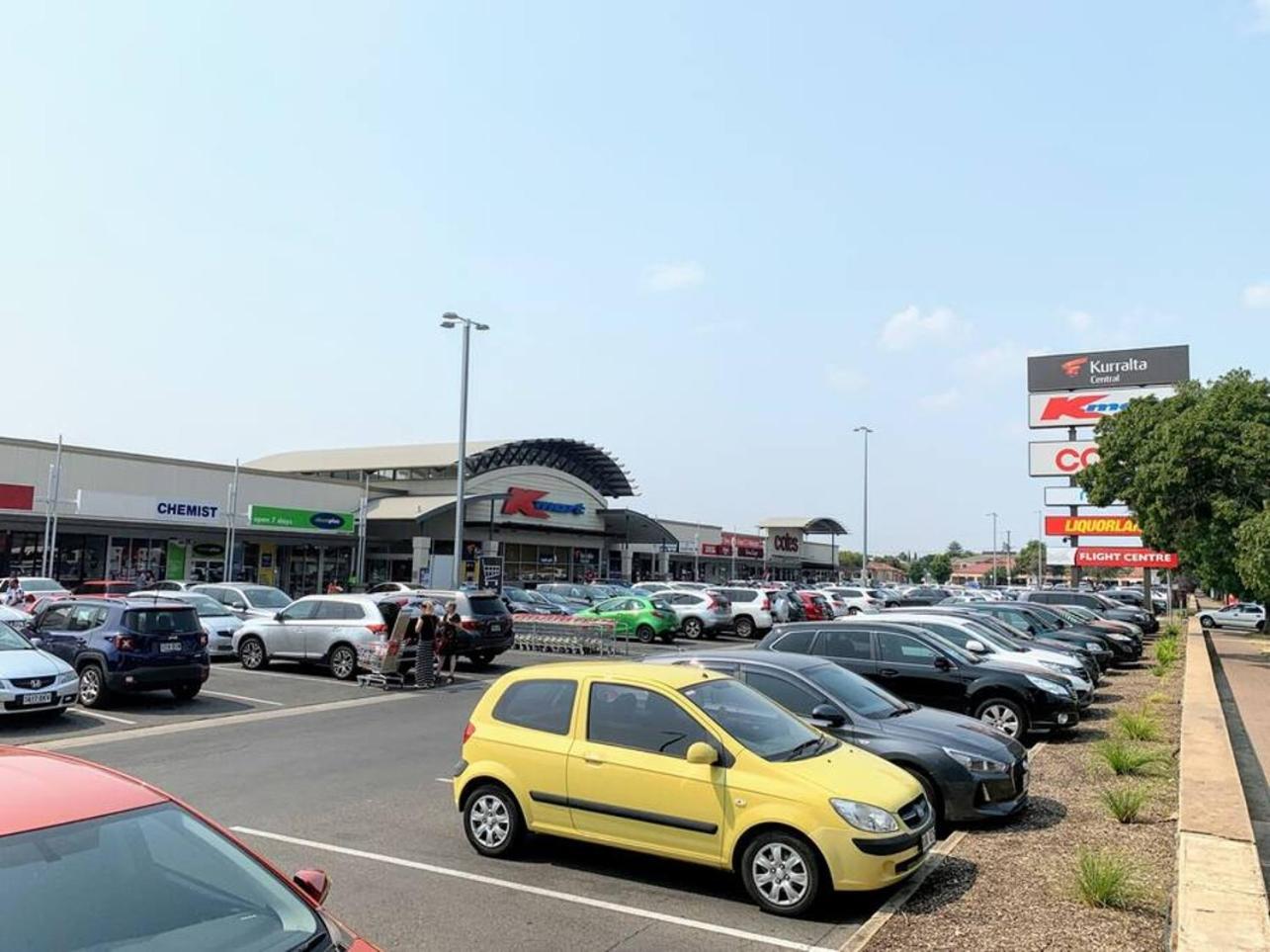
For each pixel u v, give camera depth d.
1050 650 16.11
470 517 50.97
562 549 62.84
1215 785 8.76
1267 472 24.67
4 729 13.16
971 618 18.14
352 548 49.12
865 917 6.27
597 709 7.31
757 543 88.62
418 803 9.27
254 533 41.59
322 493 45.34
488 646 21.16
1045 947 5.46
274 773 10.56
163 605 15.62
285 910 3.17
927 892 6.51
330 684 18.38
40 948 2.68
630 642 30.47
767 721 7.28
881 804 6.35
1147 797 9.08
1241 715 16.70
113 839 3.10
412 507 46.72
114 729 13.34
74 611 15.67
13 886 2.79
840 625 13.05
